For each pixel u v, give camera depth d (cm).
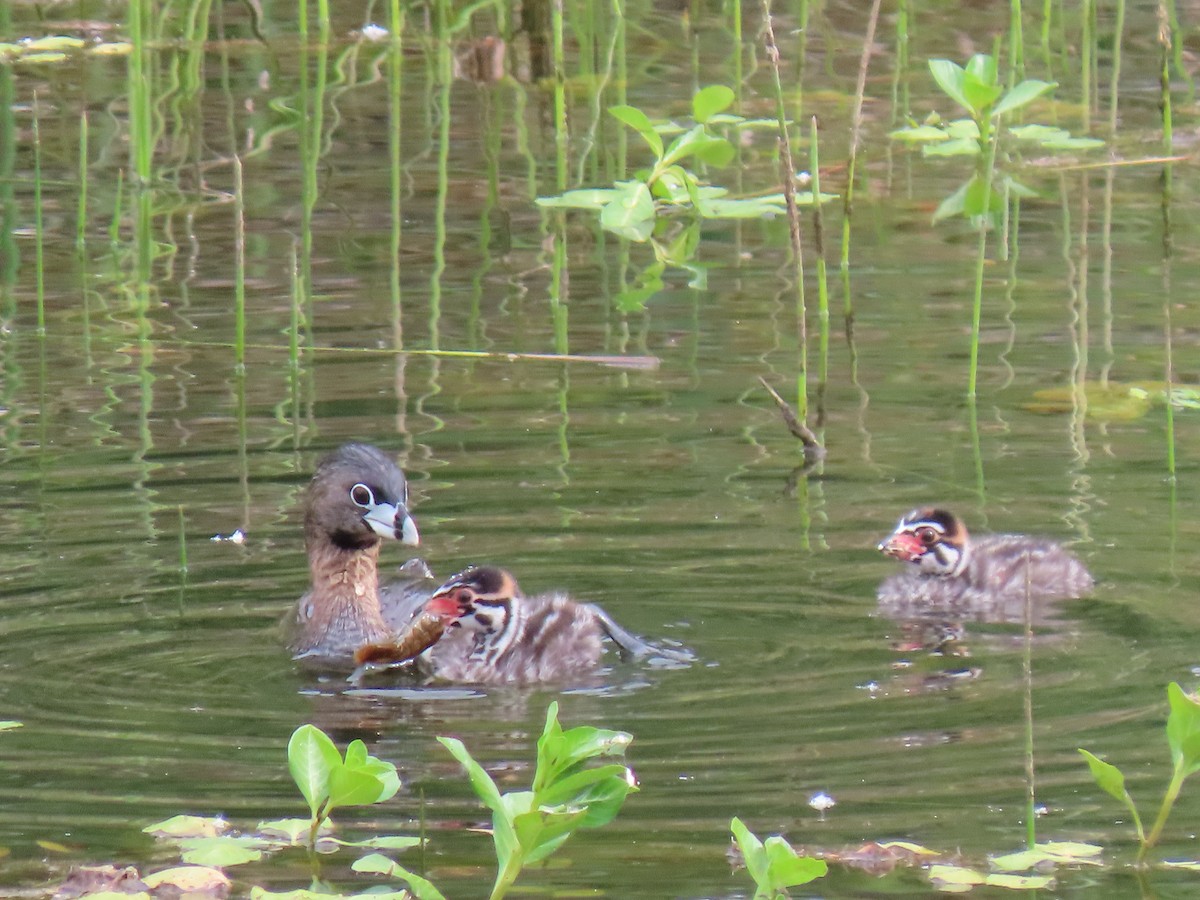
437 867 845
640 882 822
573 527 1339
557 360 1697
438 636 1146
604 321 1806
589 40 2723
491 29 3034
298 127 2500
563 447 1488
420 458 1459
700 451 1481
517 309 1847
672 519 1352
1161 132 2478
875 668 1108
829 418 1553
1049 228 2078
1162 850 849
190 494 1390
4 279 1956
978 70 2278
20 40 2897
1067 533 1314
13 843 870
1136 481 1408
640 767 954
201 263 2008
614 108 2183
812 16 3116
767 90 2700
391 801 927
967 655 1129
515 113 2580
